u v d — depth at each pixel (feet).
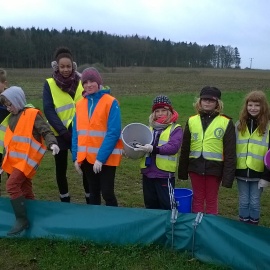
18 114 15.55
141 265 13.24
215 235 13.26
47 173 24.93
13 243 14.83
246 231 13.03
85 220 14.82
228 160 14.93
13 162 15.30
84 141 15.26
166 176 15.29
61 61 17.17
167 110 15.49
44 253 14.06
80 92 17.71
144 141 15.60
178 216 13.94
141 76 195.83
